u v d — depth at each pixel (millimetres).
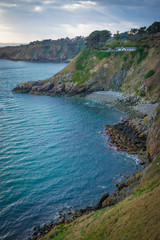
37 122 73938
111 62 118688
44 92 122125
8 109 88812
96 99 103688
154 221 18094
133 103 87688
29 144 57000
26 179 42125
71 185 40531
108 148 54625
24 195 37719
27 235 29703
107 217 25062
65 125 71062
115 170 45031
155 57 99750
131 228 19422
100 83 114875
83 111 86875
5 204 35406
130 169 45062
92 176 43188
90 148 54812
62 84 122375
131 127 62188
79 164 47656
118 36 164875
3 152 52344
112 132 63938
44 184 40781
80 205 35469
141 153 50500
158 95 82562
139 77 99938
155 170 32062
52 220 32469
